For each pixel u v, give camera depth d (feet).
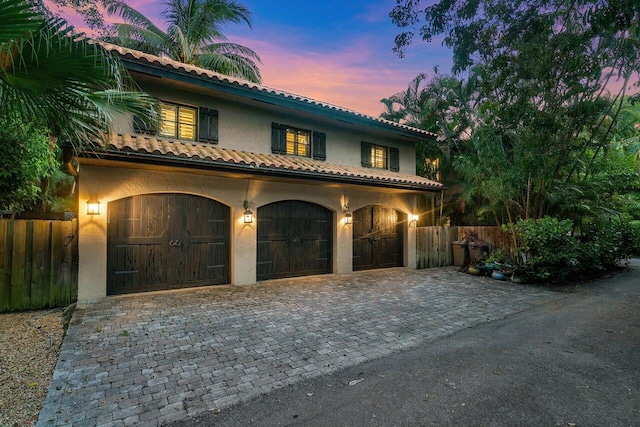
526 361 13.74
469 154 50.70
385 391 11.23
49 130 17.76
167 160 21.35
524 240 32.07
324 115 32.96
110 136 20.94
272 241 30.42
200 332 16.76
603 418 9.71
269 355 14.15
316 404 10.41
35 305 20.84
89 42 12.92
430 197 52.70
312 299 23.86
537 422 9.50
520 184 32.22
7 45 10.34
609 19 14.90
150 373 12.35
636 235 40.57
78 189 21.94
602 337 16.70
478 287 28.99
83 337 15.80
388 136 40.57
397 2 20.01
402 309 21.71
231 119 29.30
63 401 10.39
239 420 9.55
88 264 22.02
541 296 25.90
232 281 27.55
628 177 40.98
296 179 28.37
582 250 32.63
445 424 9.38
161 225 25.13
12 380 11.85
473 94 46.78
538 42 19.71
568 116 27.58
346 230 34.47
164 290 25.12
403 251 39.86
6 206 19.84
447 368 13.05
